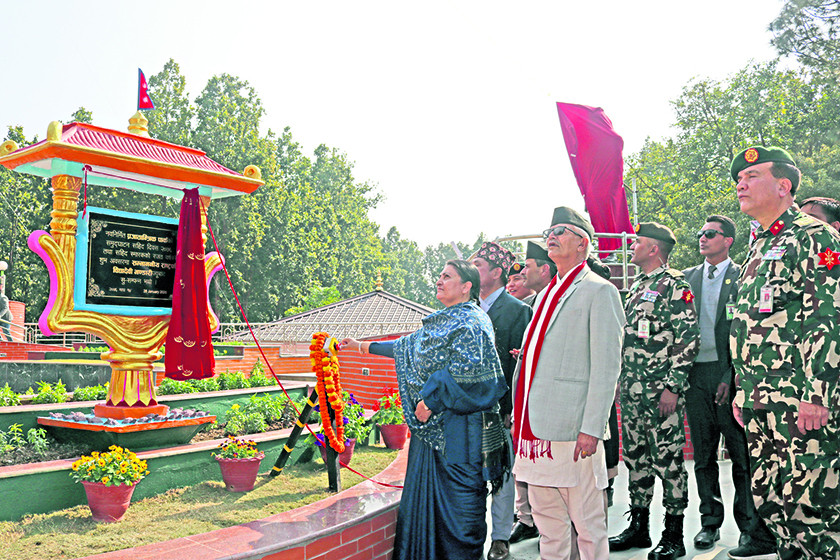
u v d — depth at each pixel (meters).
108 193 40.53
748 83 39.84
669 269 5.32
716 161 41.75
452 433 4.43
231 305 48.41
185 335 5.84
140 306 5.84
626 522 5.91
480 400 4.38
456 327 4.48
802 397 3.57
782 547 3.83
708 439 5.36
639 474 5.23
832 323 3.49
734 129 39.03
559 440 3.93
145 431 5.31
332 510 4.32
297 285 51.28
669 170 46.88
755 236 4.16
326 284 57.56
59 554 3.66
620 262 8.97
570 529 4.20
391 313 22.12
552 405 3.98
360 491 4.89
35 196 42.97
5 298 20.73
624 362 5.32
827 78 29.28
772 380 3.77
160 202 41.28
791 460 3.68
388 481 5.25
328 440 5.10
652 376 5.11
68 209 5.54
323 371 5.14
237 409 6.47
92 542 3.85
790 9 25.36
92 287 5.58
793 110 37.44
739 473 5.10
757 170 3.93
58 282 5.45
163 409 5.80
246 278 49.47
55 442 5.42
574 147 9.74
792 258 3.75
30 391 8.03
